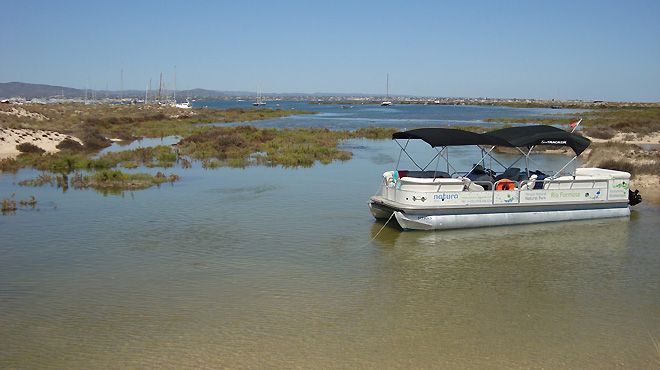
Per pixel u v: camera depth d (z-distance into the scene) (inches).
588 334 381.1
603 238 631.8
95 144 1715.1
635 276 502.9
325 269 520.1
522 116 4013.3
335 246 598.2
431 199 649.6
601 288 471.5
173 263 538.0
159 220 718.5
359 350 354.0
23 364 337.1
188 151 1542.8
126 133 2151.8
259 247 593.9
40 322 400.2
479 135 697.6
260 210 781.9
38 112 2723.9
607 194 720.3
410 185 650.8
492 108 7199.8
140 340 369.7
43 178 1034.7
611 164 1118.4
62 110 3368.6
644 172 1058.7
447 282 485.1
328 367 331.9
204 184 1016.2
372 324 394.3
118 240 621.6
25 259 551.2
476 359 343.6
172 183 1024.9
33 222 706.8
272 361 339.3
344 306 428.1
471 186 679.7
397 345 361.4
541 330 386.9
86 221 712.4
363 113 5147.6
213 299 442.9
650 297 450.9
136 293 457.1
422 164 1334.9
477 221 668.1
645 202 832.9
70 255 565.0
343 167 1282.0
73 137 1815.9
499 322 399.5
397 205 663.1
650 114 3607.3
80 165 1235.2
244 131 2138.3
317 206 811.4
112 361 340.5
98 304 434.0
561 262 543.5
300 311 418.3
